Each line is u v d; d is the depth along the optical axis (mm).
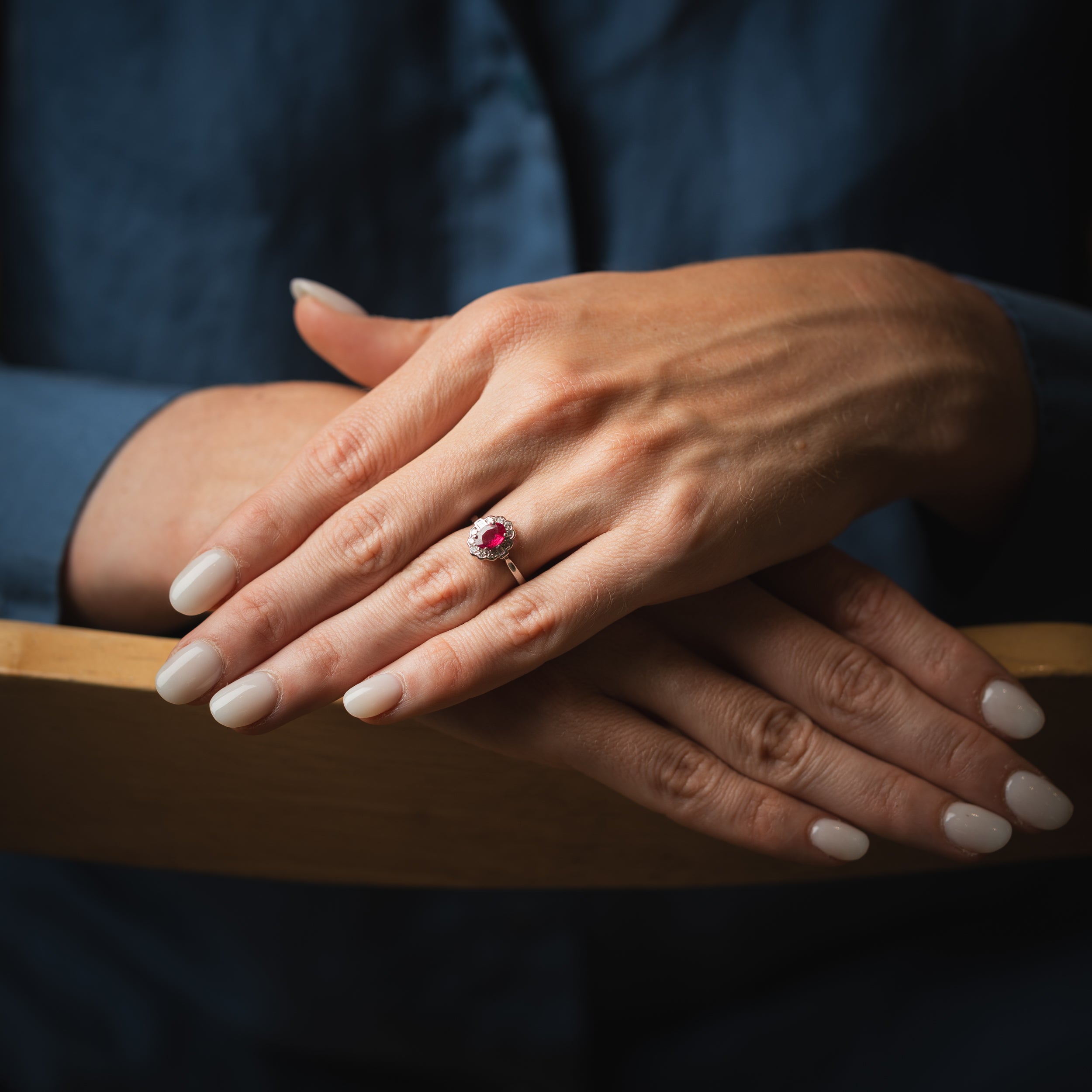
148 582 423
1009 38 535
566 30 519
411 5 505
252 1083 540
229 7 505
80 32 518
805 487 380
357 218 526
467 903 512
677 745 364
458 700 352
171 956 533
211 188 521
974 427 420
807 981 529
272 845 374
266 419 432
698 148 533
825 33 521
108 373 547
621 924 518
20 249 547
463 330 377
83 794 364
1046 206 583
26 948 536
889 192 540
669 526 362
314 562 359
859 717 369
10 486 436
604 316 386
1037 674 361
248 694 344
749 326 393
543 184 521
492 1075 542
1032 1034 456
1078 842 387
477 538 355
